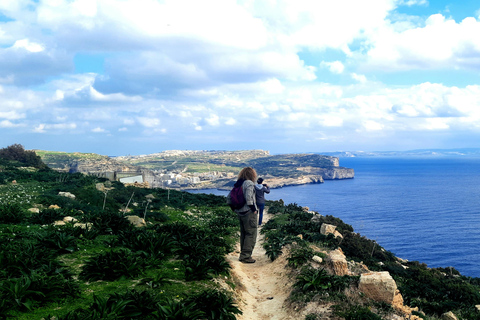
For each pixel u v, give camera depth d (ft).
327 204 589.32
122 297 19.84
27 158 152.46
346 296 25.03
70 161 514.27
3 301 17.47
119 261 26.04
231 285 28.43
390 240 345.92
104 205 69.21
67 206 59.36
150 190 110.01
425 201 643.86
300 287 27.73
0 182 81.71
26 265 23.29
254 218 39.63
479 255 294.46
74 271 25.96
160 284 24.03
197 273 26.58
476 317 38.96
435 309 37.93
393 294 25.03
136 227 48.42
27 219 45.62
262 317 25.03
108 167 513.86
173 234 42.91
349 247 67.05
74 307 19.19
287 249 43.75
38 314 17.88
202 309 20.44
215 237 47.42
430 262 276.21
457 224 431.02
